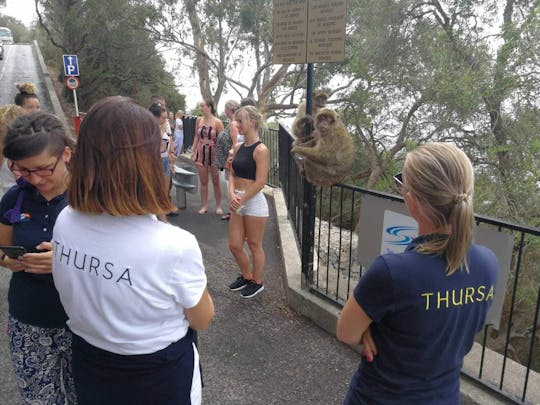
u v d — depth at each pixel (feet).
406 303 4.65
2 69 110.52
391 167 46.19
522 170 34.63
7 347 11.11
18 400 9.45
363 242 11.35
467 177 4.62
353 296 5.06
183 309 4.83
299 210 17.02
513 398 8.79
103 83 82.94
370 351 5.18
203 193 23.50
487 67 38.70
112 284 4.35
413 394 4.95
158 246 4.38
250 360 11.10
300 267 15.15
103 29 72.59
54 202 6.39
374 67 46.06
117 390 4.72
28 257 5.82
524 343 31.14
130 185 4.26
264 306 13.88
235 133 18.89
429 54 42.98
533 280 29.89
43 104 76.02
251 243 13.98
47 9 80.79
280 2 13.01
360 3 49.24
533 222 32.78
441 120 40.40
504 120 38.52
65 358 6.88
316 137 14.94
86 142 4.30
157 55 84.79
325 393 10.00
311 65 12.71
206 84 81.30
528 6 42.50
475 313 4.98
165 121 20.44
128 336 4.50
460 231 4.54
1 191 11.55
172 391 4.82
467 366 9.99
